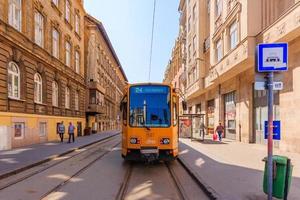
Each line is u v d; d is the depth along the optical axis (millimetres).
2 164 12883
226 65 23250
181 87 60188
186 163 13008
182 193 8352
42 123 25969
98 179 10383
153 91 13500
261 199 7148
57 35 31203
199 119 39875
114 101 78562
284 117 16609
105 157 16750
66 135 32438
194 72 40500
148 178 10648
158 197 7992
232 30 23188
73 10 37406
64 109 32375
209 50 33531
